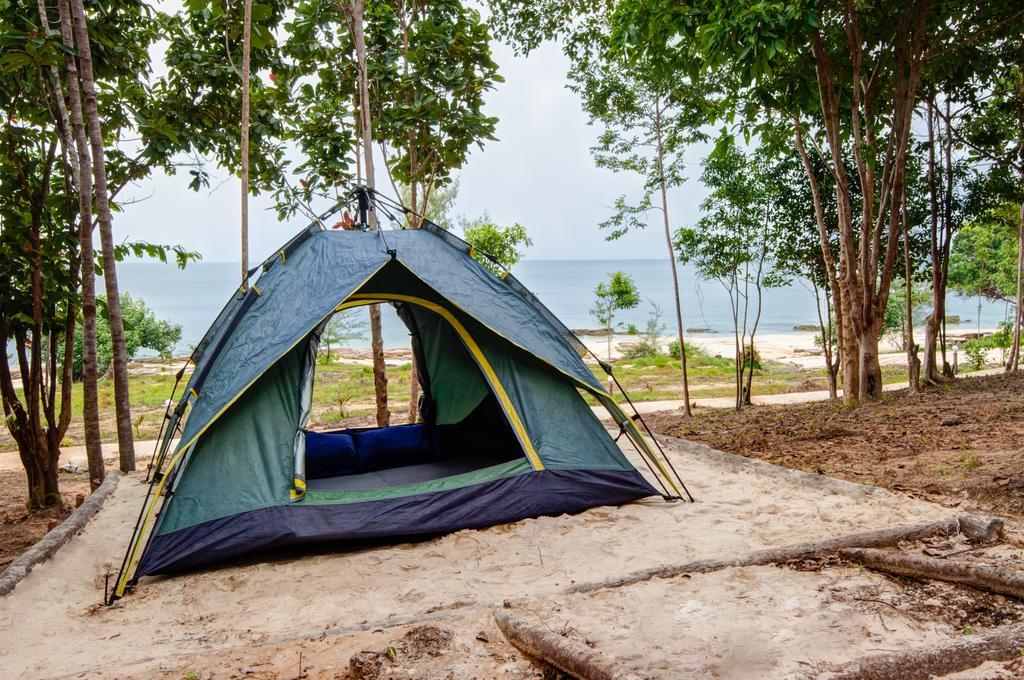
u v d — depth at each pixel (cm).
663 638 341
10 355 941
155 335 3662
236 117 1028
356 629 386
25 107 891
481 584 459
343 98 1128
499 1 1487
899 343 3322
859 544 469
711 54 885
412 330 873
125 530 651
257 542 526
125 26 948
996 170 1443
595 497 628
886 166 1212
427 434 806
